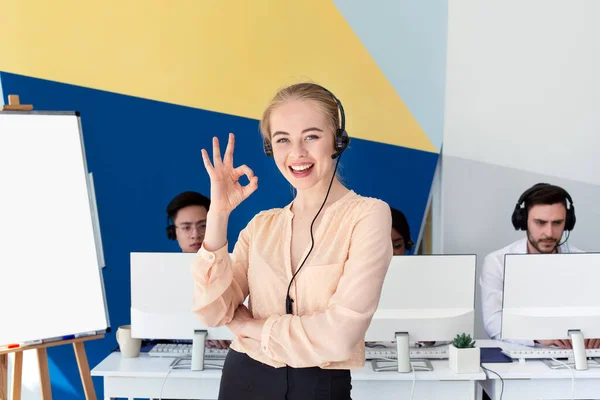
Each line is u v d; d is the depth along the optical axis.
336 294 1.22
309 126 1.25
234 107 3.19
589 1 3.20
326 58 3.19
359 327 1.19
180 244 3.18
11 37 3.10
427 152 3.26
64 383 3.17
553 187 3.15
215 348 2.45
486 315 3.12
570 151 3.26
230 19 3.16
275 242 1.35
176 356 2.45
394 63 3.22
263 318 1.31
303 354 1.19
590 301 2.29
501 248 3.27
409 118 3.24
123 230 3.18
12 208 2.09
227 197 1.33
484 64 3.22
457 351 2.23
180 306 2.28
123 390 2.29
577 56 3.22
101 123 3.15
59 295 2.14
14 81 3.10
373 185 3.25
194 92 3.18
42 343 2.09
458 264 2.27
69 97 3.13
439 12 3.21
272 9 3.17
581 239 3.29
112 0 3.12
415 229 3.26
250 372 1.28
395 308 2.26
